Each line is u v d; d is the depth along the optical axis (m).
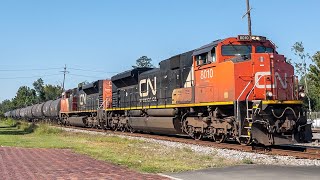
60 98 48.59
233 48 16.98
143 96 25.36
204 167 11.02
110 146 18.00
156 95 23.48
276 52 17.72
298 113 15.57
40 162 12.37
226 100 16.11
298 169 10.20
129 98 27.80
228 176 9.30
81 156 14.16
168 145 18.08
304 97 16.12
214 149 15.52
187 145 17.55
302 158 12.77
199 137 19.19
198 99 18.47
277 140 14.95
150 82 24.39
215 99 16.98
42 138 23.83
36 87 140.88
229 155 13.84
